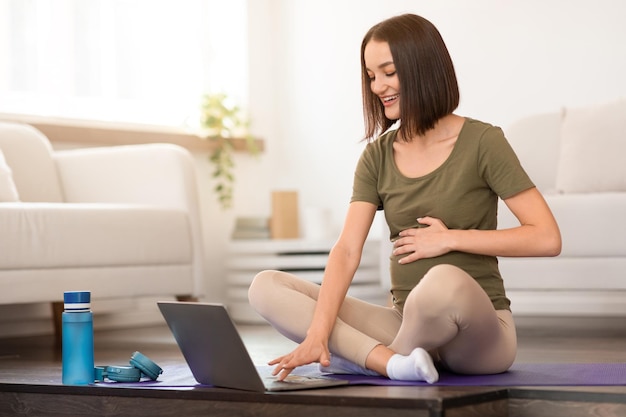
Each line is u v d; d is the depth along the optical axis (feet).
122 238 13.17
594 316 17.01
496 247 7.57
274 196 18.99
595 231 13.06
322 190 20.43
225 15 20.57
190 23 19.99
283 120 20.99
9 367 10.22
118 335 15.38
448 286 6.99
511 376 7.70
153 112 19.22
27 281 12.14
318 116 20.47
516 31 17.90
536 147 16.10
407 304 7.24
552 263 13.34
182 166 14.58
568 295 17.22
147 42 19.19
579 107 15.57
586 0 17.16
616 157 14.74
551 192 15.38
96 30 18.29
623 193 13.17
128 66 18.83
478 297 7.10
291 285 8.02
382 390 6.91
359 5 19.90
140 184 14.78
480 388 6.97
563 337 13.04
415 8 19.13
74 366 8.10
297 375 7.97
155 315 18.19
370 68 7.88
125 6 18.80
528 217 7.67
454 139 7.94
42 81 17.40
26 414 8.32
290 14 20.85
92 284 12.81
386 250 14.53
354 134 19.97
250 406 7.13
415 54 7.70
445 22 18.72
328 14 20.34
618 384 7.20
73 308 8.15
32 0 17.29
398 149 8.16
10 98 16.93
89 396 7.93
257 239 19.02
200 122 19.70
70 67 17.83
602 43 17.03
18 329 15.80
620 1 16.83
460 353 7.55
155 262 13.64
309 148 20.59
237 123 19.89
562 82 17.43
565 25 17.39
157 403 7.59
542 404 6.96
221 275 19.93
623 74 16.81
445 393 6.66
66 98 17.74
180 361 10.52
